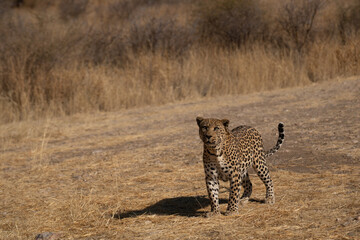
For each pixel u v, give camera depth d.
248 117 15.74
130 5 39.88
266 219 6.84
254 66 22.50
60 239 6.82
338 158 9.99
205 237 6.38
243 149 7.45
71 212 7.77
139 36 26.70
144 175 10.13
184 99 20.86
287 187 8.38
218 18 28.73
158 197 8.59
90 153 12.60
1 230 7.29
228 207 7.33
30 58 20.11
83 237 6.84
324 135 12.20
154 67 21.97
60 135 15.33
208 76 22.30
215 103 19.12
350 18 28.94
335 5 30.30
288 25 27.47
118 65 24.86
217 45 27.09
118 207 8.01
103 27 27.50
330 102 16.78
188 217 7.36
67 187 9.73
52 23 22.89
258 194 8.27
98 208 8.21
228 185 9.23
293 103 17.44
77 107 19.39
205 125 6.89
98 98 20.03
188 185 9.21
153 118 17.22
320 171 9.21
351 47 22.86
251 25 28.08
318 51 23.25
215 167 7.23
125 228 7.05
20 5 35.84
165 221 7.25
